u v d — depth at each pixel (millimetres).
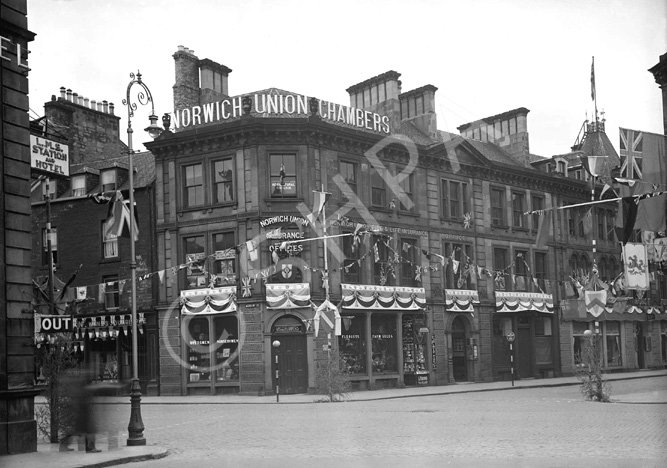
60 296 38312
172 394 37406
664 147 25531
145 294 39281
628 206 26828
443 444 16422
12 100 18000
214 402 32219
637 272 37219
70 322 23906
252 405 30094
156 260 39188
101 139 44875
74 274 39344
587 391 28469
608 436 17062
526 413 23188
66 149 21078
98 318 40062
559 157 49938
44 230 42438
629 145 25094
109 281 40656
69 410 17281
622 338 51156
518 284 45781
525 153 49094
